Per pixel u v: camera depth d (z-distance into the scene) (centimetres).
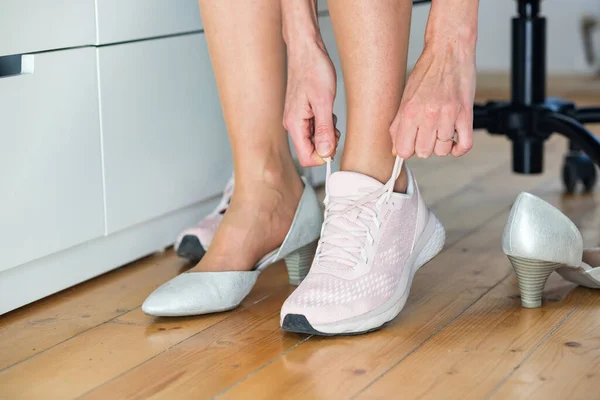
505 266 125
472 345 95
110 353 97
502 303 109
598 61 292
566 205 161
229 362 93
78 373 92
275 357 94
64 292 121
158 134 132
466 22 96
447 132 94
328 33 162
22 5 105
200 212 147
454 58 96
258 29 108
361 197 100
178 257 138
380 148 101
